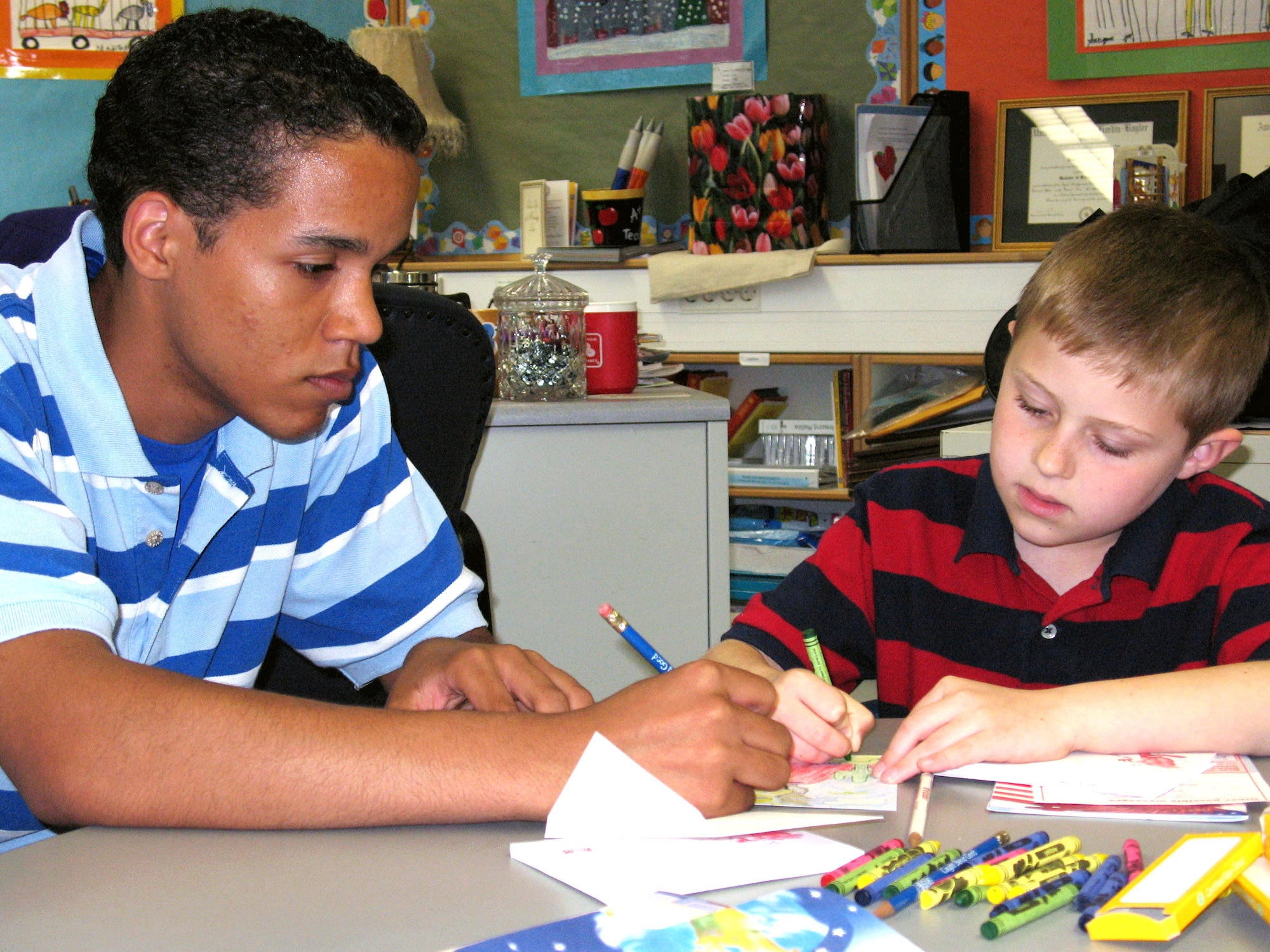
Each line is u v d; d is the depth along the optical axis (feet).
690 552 5.09
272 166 2.16
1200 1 8.07
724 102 8.63
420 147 2.43
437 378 3.76
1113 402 2.77
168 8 9.18
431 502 3.31
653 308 8.38
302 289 2.26
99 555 2.61
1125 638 3.14
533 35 9.62
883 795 2.11
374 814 1.86
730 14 9.11
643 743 1.96
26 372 2.41
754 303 8.15
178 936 1.50
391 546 3.18
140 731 1.85
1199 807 1.95
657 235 9.55
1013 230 8.47
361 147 2.21
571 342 5.16
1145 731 2.26
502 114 9.80
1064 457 2.85
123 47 9.15
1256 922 1.53
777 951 1.42
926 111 8.26
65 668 1.91
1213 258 2.90
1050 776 2.14
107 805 1.84
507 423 4.90
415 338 3.68
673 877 1.67
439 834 1.87
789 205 8.64
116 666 1.94
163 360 2.51
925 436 8.07
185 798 1.83
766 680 2.44
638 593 5.08
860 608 3.44
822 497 8.37
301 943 1.48
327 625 3.24
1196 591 3.09
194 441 2.73
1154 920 1.46
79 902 1.60
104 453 2.50
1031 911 1.55
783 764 2.08
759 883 1.67
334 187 2.18
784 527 8.64
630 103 9.51
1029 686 3.22
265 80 2.16
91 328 2.44
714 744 1.97
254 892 1.64
